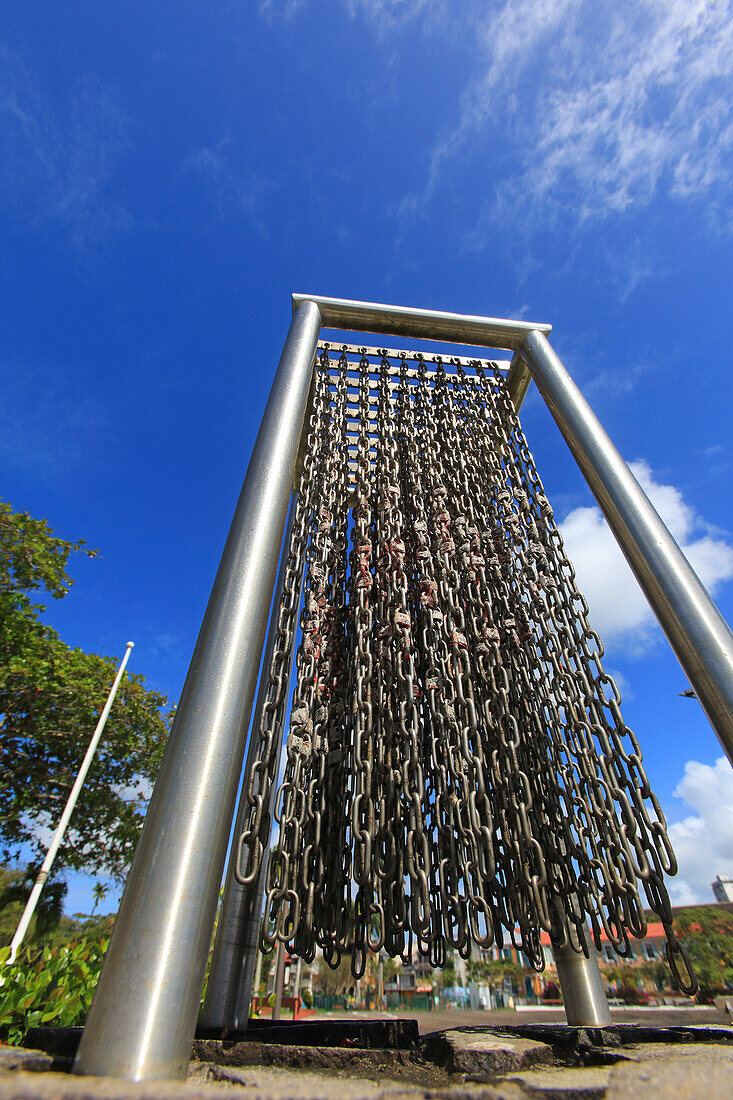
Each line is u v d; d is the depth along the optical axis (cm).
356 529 251
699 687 191
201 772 136
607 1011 212
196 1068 121
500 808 196
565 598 230
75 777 1364
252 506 200
